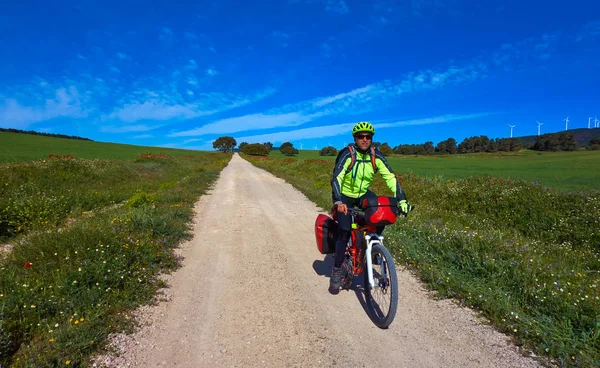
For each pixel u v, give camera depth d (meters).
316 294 3.88
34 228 5.97
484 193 9.52
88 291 3.36
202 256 5.21
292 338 2.95
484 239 5.14
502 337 2.98
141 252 4.60
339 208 3.23
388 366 2.58
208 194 12.49
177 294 3.82
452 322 3.25
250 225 7.47
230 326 3.14
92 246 4.37
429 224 6.59
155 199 8.99
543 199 8.44
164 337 2.92
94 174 13.62
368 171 3.38
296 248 5.76
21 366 2.37
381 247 3.17
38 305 3.03
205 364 2.57
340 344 2.87
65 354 2.52
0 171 10.35
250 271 4.61
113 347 2.71
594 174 28.02
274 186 15.98
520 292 3.71
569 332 2.89
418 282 4.25
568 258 5.41
